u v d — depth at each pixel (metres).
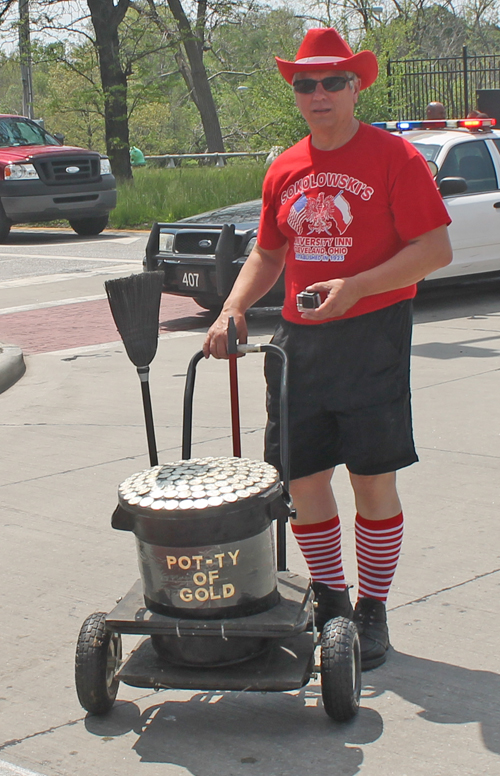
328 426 3.08
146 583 2.64
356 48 23.23
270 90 23.55
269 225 3.14
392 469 3.03
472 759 2.64
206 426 6.18
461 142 10.20
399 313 3.00
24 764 2.71
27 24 27.00
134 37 26.98
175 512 2.48
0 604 3.78
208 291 9.25
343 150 2.92
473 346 8.32
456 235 9.93
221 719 2.88
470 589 3.73
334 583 3.23
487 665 3.15
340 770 2.61
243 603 2.59
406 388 3.05
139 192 21.67
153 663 2.71
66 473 5.38
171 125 63.81
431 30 41.53
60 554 4.26
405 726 2.80
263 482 2.59
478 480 4.98
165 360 8.34
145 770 2.65
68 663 3.31
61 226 21.62
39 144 18.86
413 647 3.29
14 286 12.75
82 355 8.72
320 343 2.98
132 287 2.85
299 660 2.69
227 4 31.42
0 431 6.34
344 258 2.95
